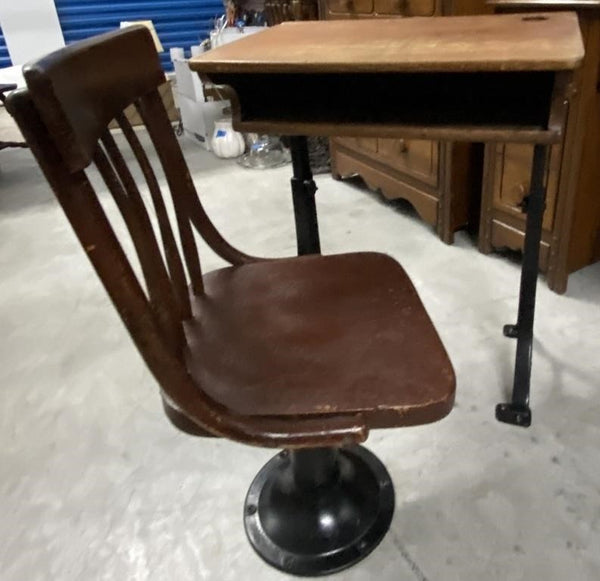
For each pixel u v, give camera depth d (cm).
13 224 263
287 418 74
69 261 227
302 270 105
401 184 226
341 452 127
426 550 110
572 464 124
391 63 88
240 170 304
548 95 92
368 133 96
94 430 145
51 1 371
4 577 112
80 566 113
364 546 111
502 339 160
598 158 160
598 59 143
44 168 55
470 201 208
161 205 90
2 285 214
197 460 135
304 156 119
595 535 110
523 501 117
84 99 65
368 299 95
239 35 320
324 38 111
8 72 332
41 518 124
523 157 171
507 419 135
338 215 241
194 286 101
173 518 121
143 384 159
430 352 82
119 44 78
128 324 64
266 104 107
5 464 137
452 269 194
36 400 156
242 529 118
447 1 173
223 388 79
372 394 76
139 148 86
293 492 116
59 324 188
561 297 174
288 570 109
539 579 104
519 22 109
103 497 127
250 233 235
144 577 110
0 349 178
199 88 326
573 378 145
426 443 132
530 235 125
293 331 89
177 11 401
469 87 101
